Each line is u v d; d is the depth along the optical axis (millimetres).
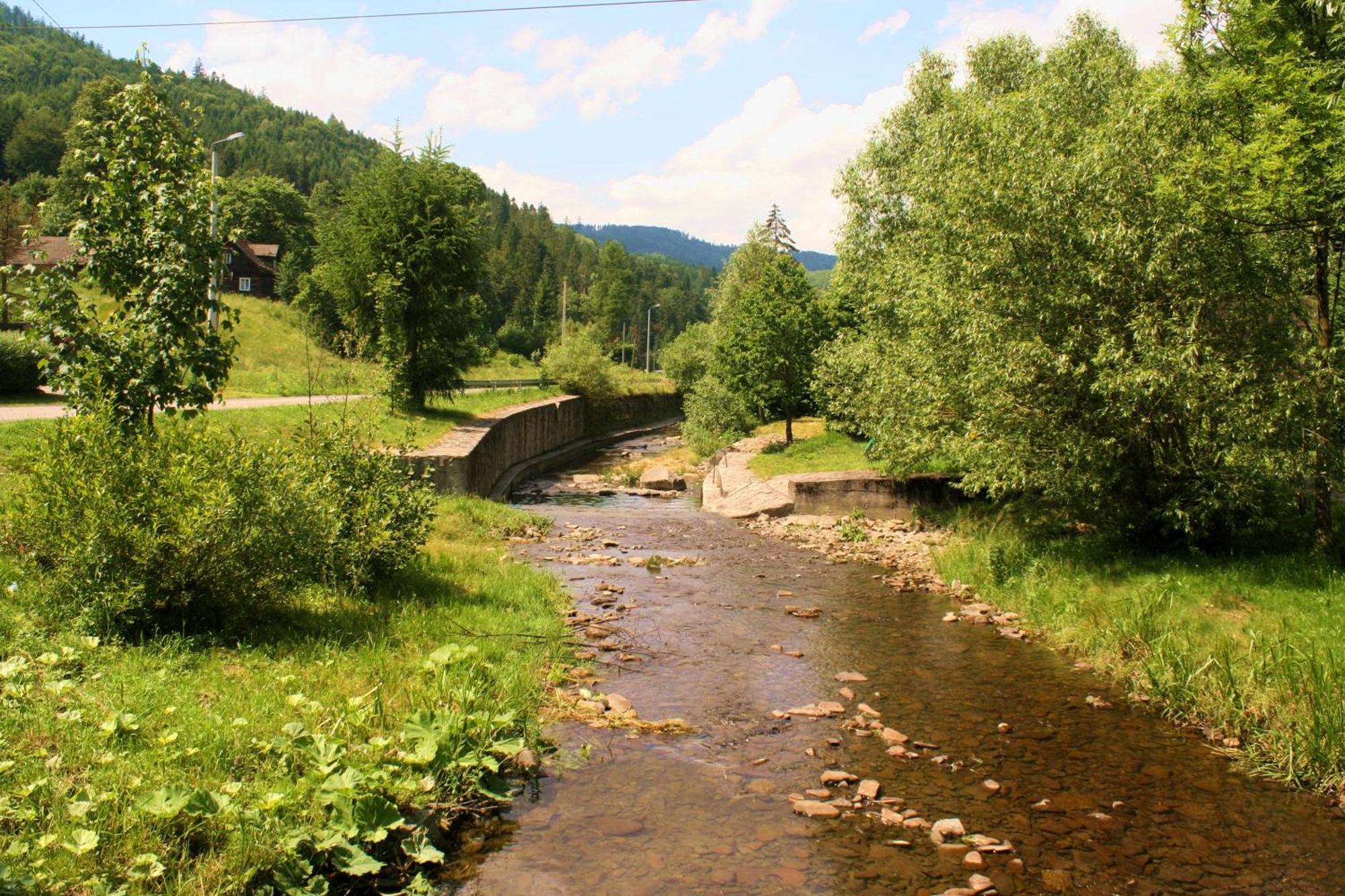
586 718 7457
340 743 5512
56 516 6699
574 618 10703
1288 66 10297
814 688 8773
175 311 8422
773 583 13969
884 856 5414
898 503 20516
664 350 70312
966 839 5691
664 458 39469
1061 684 9172
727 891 4934
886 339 19719
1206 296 11000
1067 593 11789
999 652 10305
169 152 8812
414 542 10586
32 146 91375
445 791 5684
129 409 8242
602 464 40531
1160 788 6691
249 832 4508
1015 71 22375
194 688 6020
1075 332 11477
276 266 74938
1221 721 7855
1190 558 12047
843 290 25422
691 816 5840
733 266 55969
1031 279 12023
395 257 28438
